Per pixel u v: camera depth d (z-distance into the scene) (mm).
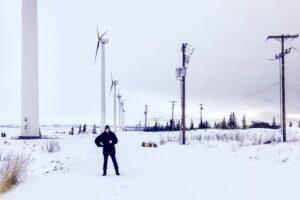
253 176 13094
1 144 32344
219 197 8906
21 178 12852
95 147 32281
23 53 43031
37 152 26625
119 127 97188
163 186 10797
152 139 49094
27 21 43156
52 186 11062
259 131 67188
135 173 15094
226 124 115812
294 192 9562
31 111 42750
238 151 26922
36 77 43250
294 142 33000
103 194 9562
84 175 14258
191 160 21531
